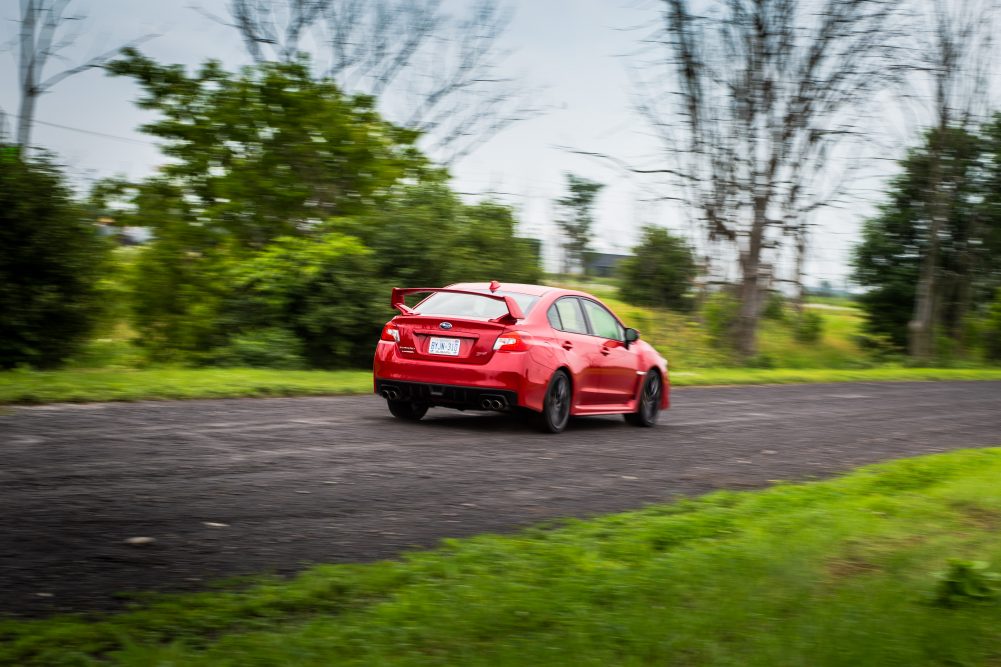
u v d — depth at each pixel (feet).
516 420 35.53
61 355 51.57
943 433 41.50
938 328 143.74
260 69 67.26
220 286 62.34
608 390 35.06
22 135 68.33
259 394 38.24
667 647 10.80
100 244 52.24
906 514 20.44
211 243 66.28
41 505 17.12
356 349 63.00
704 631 11.44
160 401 34.06
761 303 101.35
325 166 68.13
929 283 129.90
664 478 24.93
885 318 146.41
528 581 13.70
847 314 171.42
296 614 12.03
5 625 10.78
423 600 12.44
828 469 28.55
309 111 66.74
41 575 13.11
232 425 28.84
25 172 48.26
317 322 59.88
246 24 81.71
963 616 12.71
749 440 34.65
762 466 28.27
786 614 12.40
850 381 82.38
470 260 68.13
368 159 68.59
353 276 61.62
